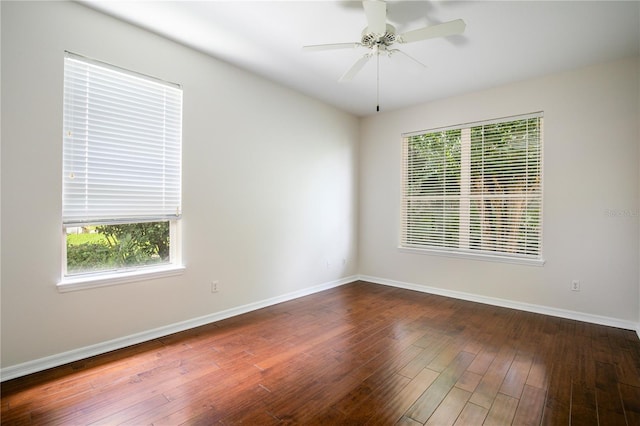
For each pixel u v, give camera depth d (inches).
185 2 91.0
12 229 83.7
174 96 115.1
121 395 77.0
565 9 91.0
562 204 135.6
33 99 86.3
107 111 99.7
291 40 111.8
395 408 73.4
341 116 190.2
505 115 148.9
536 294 142.3
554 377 87.4
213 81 125.8
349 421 68.8
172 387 80.9
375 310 144.6
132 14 97.5
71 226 94.0
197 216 122.1
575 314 132.9
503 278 151.0
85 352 95.7
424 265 176.9
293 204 161.2
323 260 179.8
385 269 193.5
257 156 143.2
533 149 143.0
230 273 133.7
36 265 87.5
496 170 153.3
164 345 105.6
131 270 107.5
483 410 72.9
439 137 172.1
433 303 155.4
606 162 126.6
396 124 187.9
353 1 89.2
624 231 123.5
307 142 168.2
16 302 84.4
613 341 111.1
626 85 122.6
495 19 96.2
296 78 145.0
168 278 114.2
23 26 84.3
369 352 102.1
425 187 177.6
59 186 91.0
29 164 86.0
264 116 145.7
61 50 90.4
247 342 109.0
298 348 104.7
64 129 92.2
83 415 69.4
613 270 125.5
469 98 159.9
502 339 112.9
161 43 110.7
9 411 70.4
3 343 82.7
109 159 100.7
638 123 120.5
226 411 71.6
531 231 144.1
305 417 69.9
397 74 138.0
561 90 135.2
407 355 100.2
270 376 87.0
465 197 163.0
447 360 97.0
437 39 107.8
